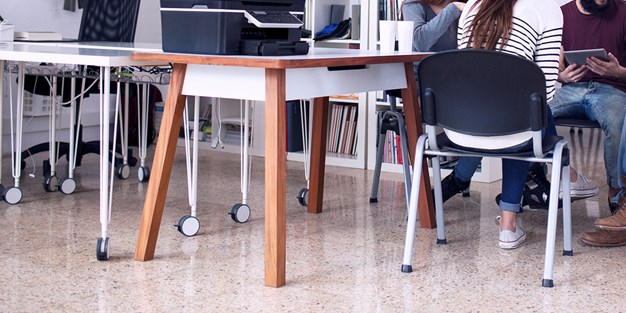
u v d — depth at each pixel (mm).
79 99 4730
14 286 2676
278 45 2854
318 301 2578
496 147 2848
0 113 3887
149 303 2537
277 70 2629
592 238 3266
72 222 3557
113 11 4543
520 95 2697
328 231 3488
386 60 3076
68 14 5512
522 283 2793
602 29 3977
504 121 2750
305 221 3670
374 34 4914
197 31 2793
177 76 2865
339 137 5230
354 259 3059
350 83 3051
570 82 3762
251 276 2824
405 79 3461
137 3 4652
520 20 2965
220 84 2777
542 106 2691
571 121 3832
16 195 3887
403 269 2898
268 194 2684
